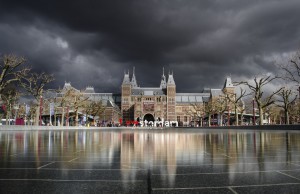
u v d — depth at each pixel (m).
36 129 68.19
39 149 13.55
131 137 27.95
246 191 5.90
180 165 8.76
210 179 6.89
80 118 131.88
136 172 7.67
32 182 6.55
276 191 5.89
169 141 20.55
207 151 12.74
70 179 6.84
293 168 8.24
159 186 6.26
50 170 7.89
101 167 8.39
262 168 8.25
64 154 11.42
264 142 18.48
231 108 112.50
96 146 15.62
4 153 11.70
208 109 125.94
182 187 6.18
